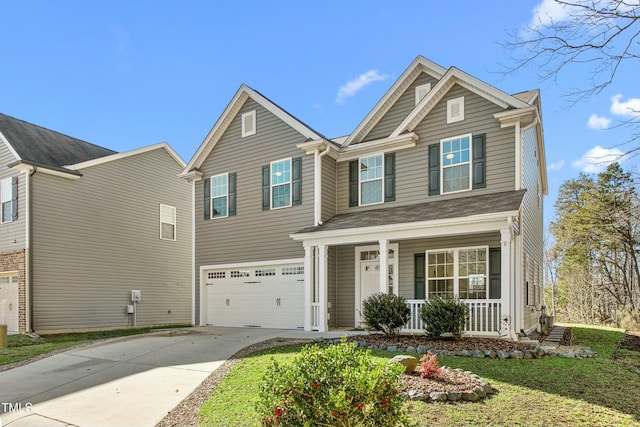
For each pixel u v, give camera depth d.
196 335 12.84
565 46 5.80
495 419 5.13
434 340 10.04
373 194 14.63
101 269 17.33
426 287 12.91
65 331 15.74
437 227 11.19
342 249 14.77
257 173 15.91
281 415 3.91
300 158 14.93
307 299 13.40
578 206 28.91
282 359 8.52
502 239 10.38
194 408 6.12
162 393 6.93
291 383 3.94
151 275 19.47
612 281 28.52
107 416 5.94
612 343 12.41
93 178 17.34
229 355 9.52
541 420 5.10
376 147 14.45
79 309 16.38
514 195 11.55
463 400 5.75
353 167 15.13
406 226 11.50
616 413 5.34
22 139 16.55
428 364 6.57
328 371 4.07
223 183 16.72
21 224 15.34
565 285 33.03
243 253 15.85
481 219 10.46
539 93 14.16
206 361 9.05
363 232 12.25
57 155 17.05
